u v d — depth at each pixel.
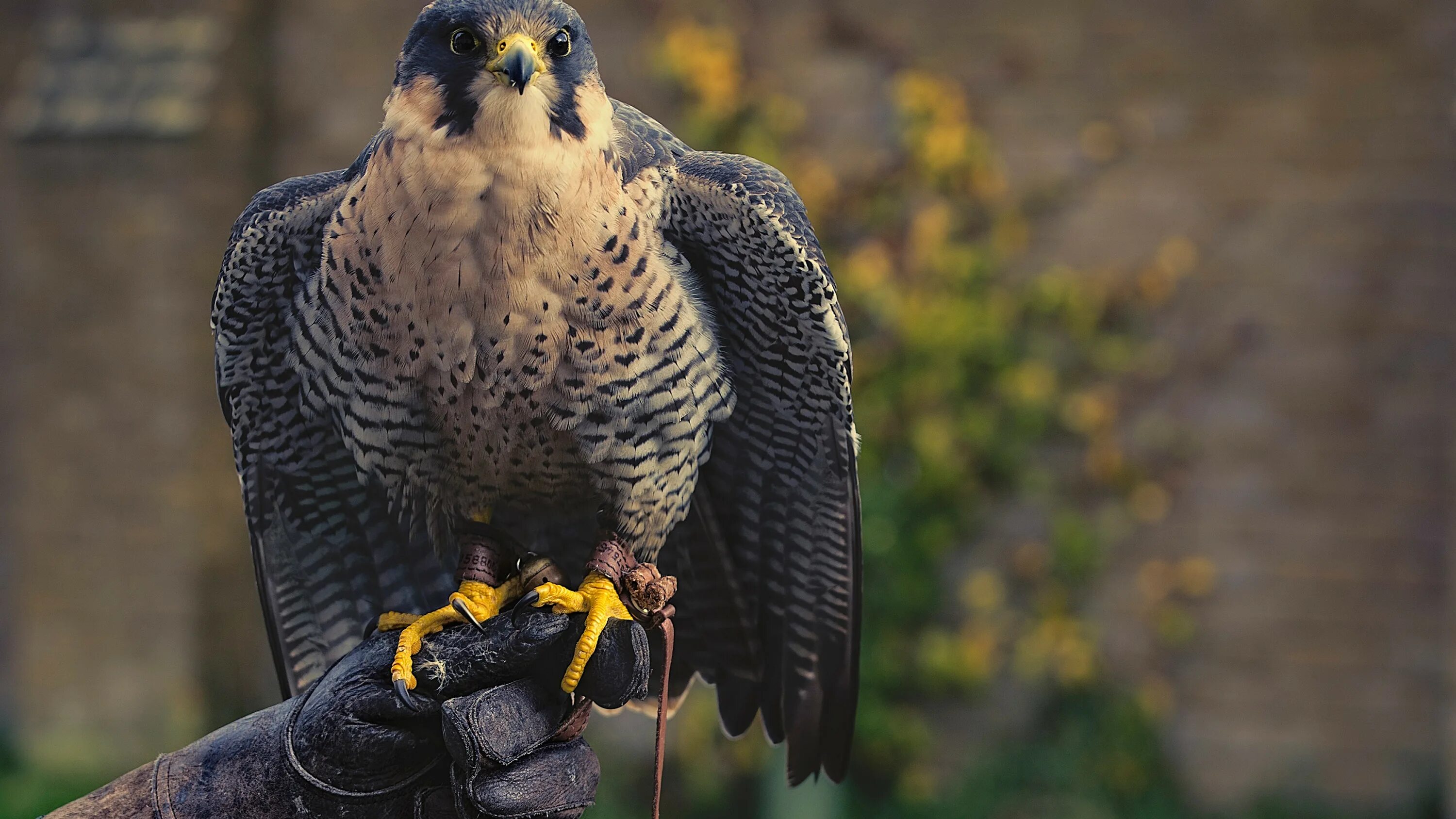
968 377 9.94
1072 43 9.93
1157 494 9.91
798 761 4.09
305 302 3.51
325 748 3.20
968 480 9.93
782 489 3.99
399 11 10.46
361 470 3.65
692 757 9.78
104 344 10.34
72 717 10.38
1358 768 9.69
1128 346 9.91
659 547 3.77
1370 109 9.63
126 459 10.34
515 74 3.18
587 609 3.40
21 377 10.44
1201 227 9.84
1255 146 9.77
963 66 10.02
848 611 3.99
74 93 10.39
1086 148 9.92
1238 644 9.87
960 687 9.95
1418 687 9.66
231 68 10.44
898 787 9.93
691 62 9.96
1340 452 9.73
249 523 3.96
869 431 9.84
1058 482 9.99
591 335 3.37
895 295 9.81
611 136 3.46
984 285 9.96
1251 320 9.80
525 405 3.44
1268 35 9.72
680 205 3.60
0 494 10.89
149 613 10.34
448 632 3.33
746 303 3.72
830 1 10.05
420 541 4.01
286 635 4.00
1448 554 9.60
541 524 3.92
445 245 3.24
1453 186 9.55
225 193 10.32
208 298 10.27
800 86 10.08
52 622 10.44
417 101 3.28
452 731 3.11
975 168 9.98
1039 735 10.01
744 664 4.17
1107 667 9.99
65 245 10.34
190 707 10.26
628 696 3.23
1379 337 9.69
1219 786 9.84
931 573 9.96
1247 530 9.85
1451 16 9.48
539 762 3.22
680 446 3.63
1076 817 9.75
